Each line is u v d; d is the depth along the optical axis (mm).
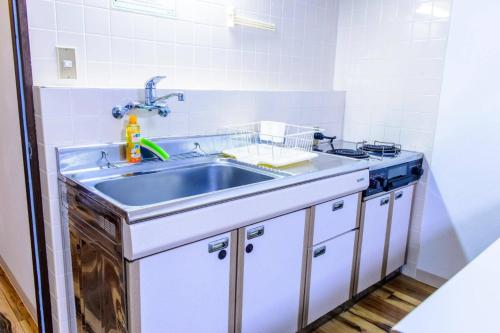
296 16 2461
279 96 2354
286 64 2469
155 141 1797
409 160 2318
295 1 2430
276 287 1687
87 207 1356
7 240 2240
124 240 1165
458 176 2312
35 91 1463
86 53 1605
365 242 2164
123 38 1704
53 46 1513
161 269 1255
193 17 1928
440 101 2332
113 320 1331
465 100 2229
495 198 2188
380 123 2645
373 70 2633
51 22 1494
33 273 1803
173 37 1870
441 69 2305
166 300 1293
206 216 1316
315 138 2580
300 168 1807
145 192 1646
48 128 1473
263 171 1743
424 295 2393
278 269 1673
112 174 1582
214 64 2068
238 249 1479
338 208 1910
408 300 2334
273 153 1953
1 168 2102
